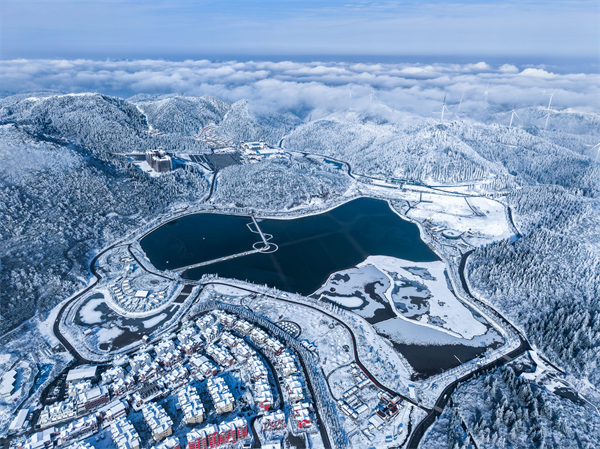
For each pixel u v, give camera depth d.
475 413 173.00
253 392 184.38
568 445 155.88
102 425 166.75
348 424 170.62
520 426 161.12
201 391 184.62
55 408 170.12
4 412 171.25
